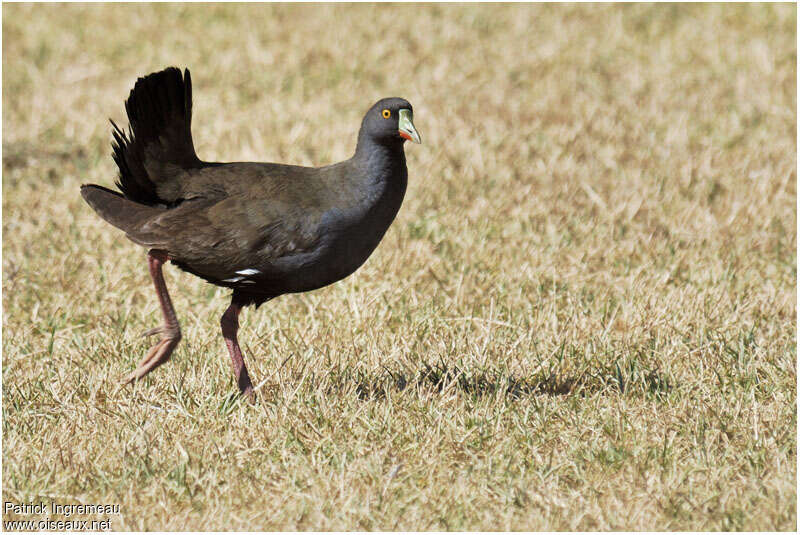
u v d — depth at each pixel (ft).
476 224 49.21
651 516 27.09
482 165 55.77
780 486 27.89
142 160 31.96
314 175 32.14
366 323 39.14
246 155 57.36
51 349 37.60
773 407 32.53
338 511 27.55
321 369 35.32
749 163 56.24
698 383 34.22
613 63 74.08
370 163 31.81
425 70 73.00
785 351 36.88
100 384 34.35
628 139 60.54
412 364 35.99
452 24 81.71
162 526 27.04
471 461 29.94
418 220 49.85
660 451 30.04
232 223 31.35
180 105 31.35
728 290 42.19
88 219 50.37
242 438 31.01
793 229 48.75
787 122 62.23
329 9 85.25
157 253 32.37
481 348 36.78
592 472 29.12
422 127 62.54
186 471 29.17
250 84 70.59
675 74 71.46
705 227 48.62
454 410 32.37
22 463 29.73
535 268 44.24
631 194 52.13
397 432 31.19
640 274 43.65
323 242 31.53
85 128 62.64
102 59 76.13
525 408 32.65
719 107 64.85
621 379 34.58
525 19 82.89
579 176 54.95
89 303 42.34
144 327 39.78
